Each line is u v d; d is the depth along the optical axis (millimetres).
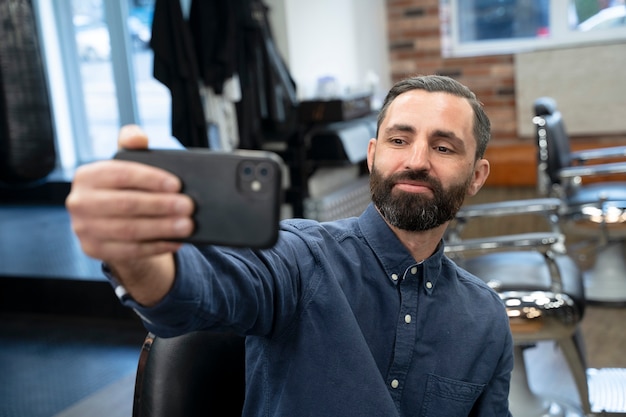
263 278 941
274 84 4004
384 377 1124
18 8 2562
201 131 3859
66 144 6254
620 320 3436
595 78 5156
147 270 698
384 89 5723
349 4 5059
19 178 2668
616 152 3848
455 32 5750
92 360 3357
